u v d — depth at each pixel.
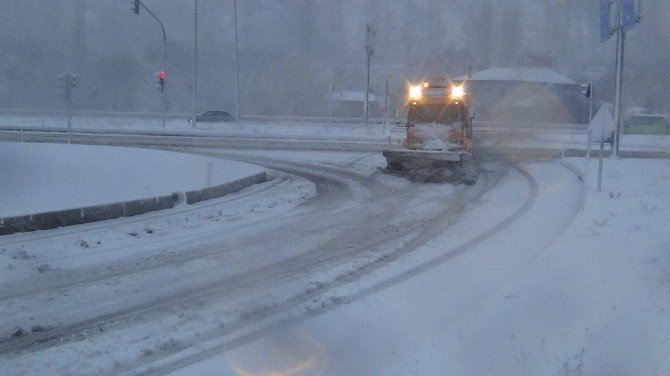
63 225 14.63
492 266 11.78
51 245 12.84
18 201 15.70
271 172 26.67
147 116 67.12
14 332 8.30
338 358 7.56
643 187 21.06
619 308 8.99
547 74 80.38
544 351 7.79
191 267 11.57
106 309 9.26
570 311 8.99
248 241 13.80
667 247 12.12
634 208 16.58
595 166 28.03
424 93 24.92
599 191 20.22
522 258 12.33
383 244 13.62
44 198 16.22
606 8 31.17
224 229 15.05
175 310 9.23
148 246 13.16
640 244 12.38
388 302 9.64
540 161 32.28
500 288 10.02
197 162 24.88
